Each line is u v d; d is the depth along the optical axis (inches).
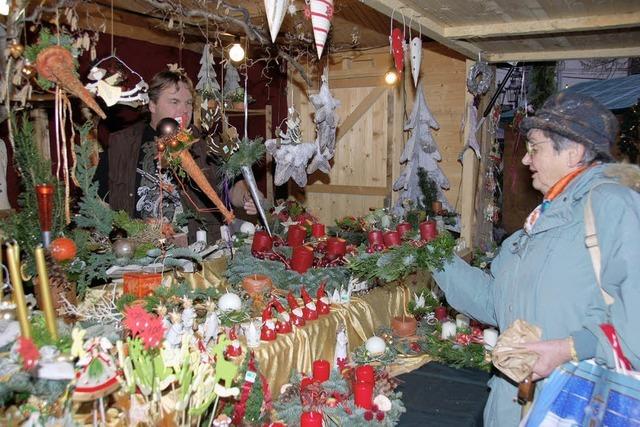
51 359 41.3
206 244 95.7
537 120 58.7
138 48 151.6
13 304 49.1
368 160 200.1
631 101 205.5
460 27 112.2
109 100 71.2
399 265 76.7
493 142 166.6
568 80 254.7
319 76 202.5
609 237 52.4
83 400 43.5
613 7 95.8
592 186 55.5
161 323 48.5
